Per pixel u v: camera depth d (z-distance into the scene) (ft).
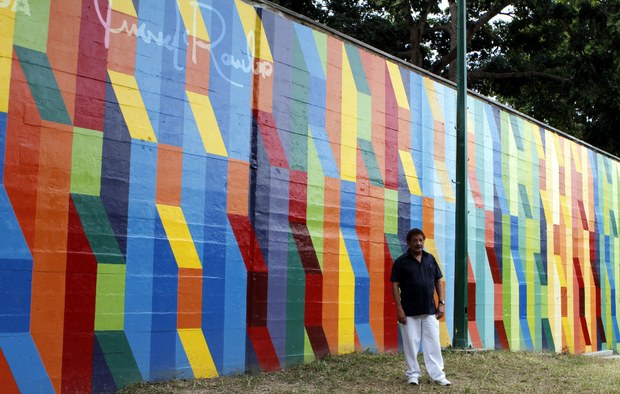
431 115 45.32
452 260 45.62
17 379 24.59
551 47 99.55
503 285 50.26
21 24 25.91
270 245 33.76
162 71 30.19
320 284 36.06
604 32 85.15
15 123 25.39
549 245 56.90
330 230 37.04
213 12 32.48
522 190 54.03
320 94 37.40
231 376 31.07
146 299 28.66
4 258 24.63
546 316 55.31
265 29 34.78
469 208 47.55
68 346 26.05
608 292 66.28
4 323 24.44
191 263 30.40
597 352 61.57
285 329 34.01
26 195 25.45
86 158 27.30
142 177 29.04
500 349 46.14
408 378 30.86
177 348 29.55
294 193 35.29
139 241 28.66
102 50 28.22
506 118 53.26
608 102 90.63
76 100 27.22
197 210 30.89
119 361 27.53
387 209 40.86
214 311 31.07
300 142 35.94
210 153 31.65
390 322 40.16
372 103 40.70
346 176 38.37
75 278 26.48
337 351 36.58
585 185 63.98
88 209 27.14
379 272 39.78
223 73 32.60
